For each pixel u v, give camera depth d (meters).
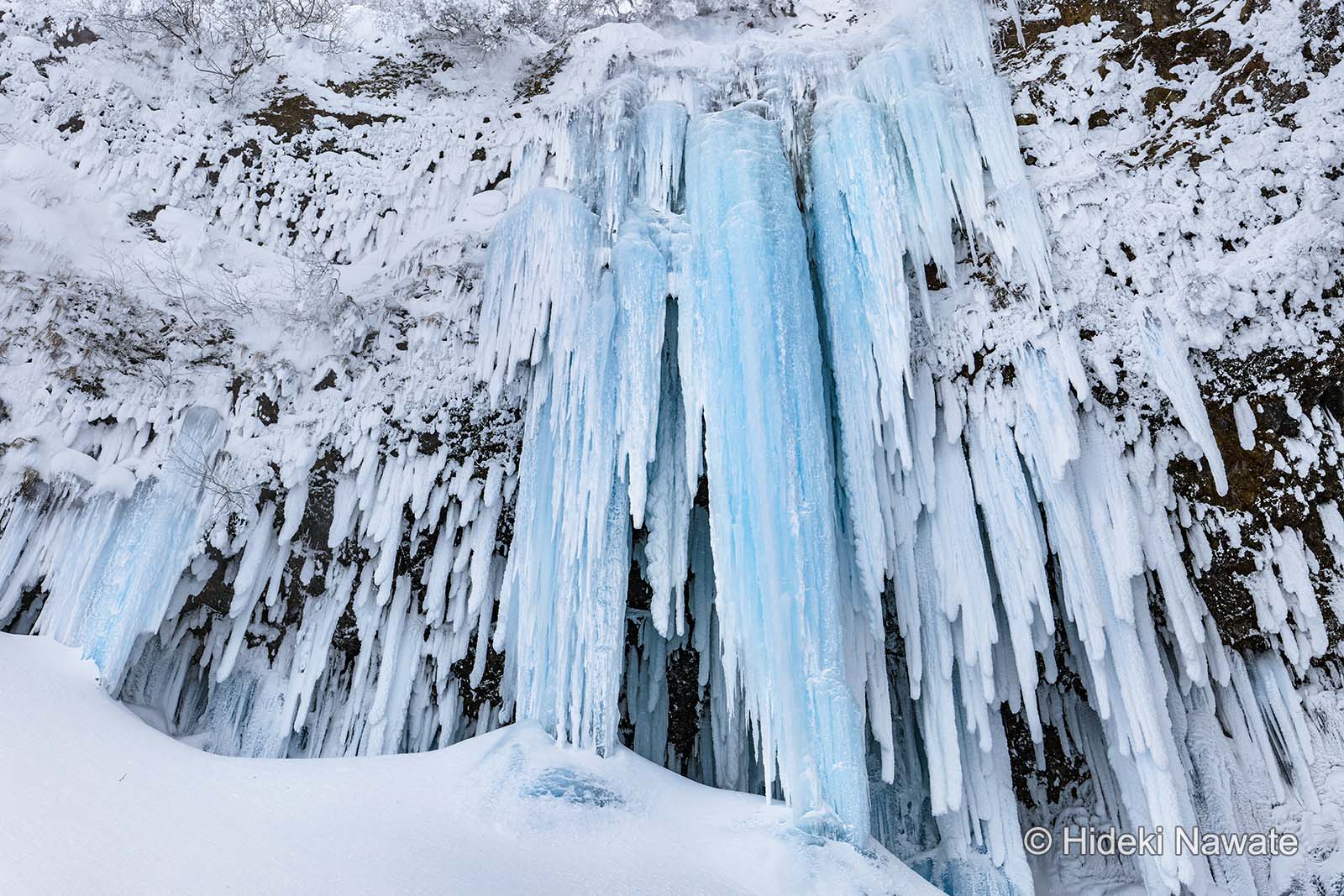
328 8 11.86
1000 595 8.13
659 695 9.16
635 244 8.30
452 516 8.40
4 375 7.63
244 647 8.10
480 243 9.59
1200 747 7.88
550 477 7.89
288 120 10.77
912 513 7.71
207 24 11.11
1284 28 7.34
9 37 10.30
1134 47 8.11
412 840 5.03
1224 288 7.13
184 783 5.29
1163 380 7.30
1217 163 7.43
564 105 10.30
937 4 9.25
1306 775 7.45
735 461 7.13
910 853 8.34
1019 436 7.64
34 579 7.15
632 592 9.09
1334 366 7.00
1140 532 7.46
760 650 6.60
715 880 5.47
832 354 7.93
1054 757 9.52
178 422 7.92
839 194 8.35
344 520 8.09
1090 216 7.75
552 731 6.93
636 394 7.75
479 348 8.60
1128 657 7.12
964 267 8.14
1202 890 6.66
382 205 10.43
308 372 8.46
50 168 9.52
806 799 6.07
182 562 7.46
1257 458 7.43
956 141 8.27
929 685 7.38
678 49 10.77
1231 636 7.86
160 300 8.84
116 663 6.78
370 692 8.15
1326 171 6.98
